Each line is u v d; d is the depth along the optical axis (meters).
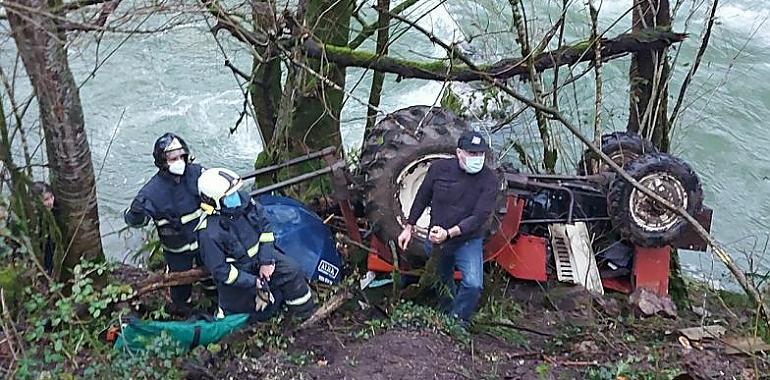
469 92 8.73
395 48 12.44
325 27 8.01
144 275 7.11
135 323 5.46
